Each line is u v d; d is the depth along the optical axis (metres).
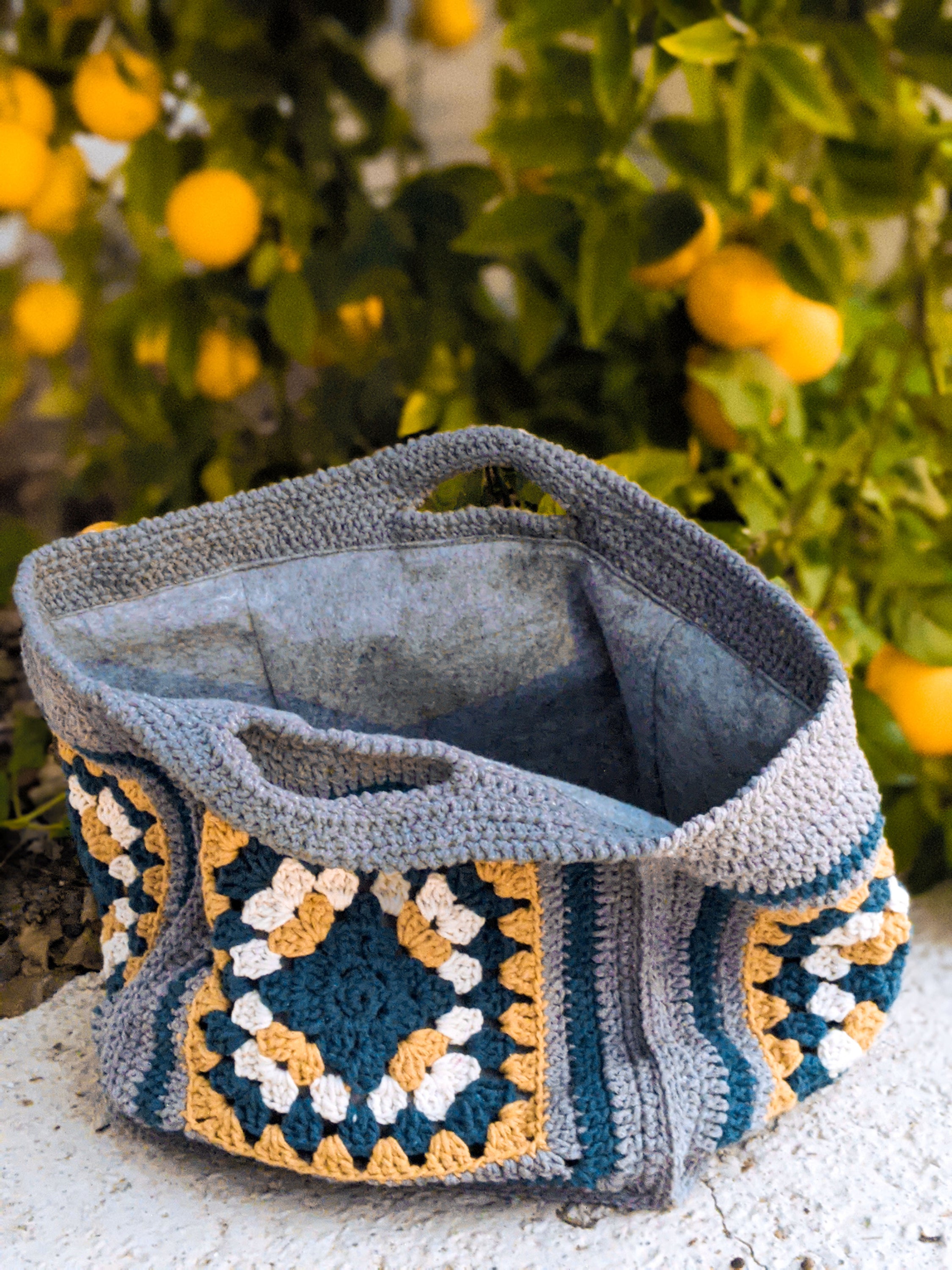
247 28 1.25
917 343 1.07
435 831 0.74
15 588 0.83
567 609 0.89
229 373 1.29
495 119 1.28
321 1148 0.77
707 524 1.08
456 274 1.23
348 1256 0.78
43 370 1.97
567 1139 0.77
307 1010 0.77
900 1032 0.93
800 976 0.83
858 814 0.76
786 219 1.06
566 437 1.22
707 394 1.14
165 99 1.27
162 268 1.32
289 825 0.74
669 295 1.20
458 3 1.37
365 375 1.25
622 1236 0.79
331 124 1.26
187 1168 0.83
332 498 0.88
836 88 1.09
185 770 0.74
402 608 0.89
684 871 0.78
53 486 1.75
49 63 1.17
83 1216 0.80
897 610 1.04
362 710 0.92
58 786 1.13
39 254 1.64
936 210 1.15
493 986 0.79
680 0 1.02
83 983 0.97
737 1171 0.83
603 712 0.92
